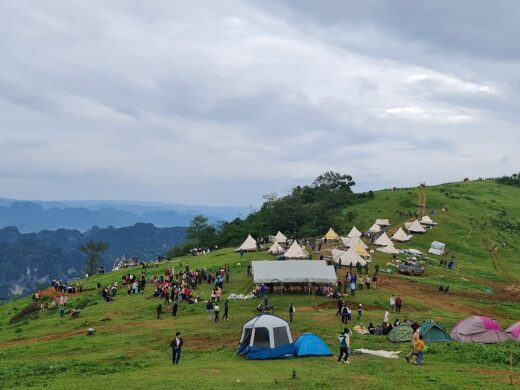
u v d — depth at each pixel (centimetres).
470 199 17075
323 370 2889
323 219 13950
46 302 7394
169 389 2409
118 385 2542
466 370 2845
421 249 11188
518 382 2525
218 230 16750
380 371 2839
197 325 4775
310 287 6103
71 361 3484
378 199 16800
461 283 7838
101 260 16462
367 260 8425
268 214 14688
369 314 5144
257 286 6238
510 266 10594
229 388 2397
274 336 3434
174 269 8481
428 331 3872
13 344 4644
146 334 4491
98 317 5622
